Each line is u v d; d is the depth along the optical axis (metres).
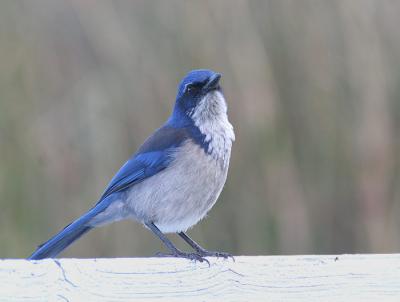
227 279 7.71
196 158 9.89
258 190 13.91
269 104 14.03
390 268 7.78
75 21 14.85
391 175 14.16
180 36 14.33
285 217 13.78
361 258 7.81
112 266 7.59
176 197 9.89
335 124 14.27
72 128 14.10
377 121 14.23
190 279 7.65
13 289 7.44
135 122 14.11
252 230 13.79
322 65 14.34
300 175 14.09
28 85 14.19
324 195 14.09
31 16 14.62
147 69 14.31
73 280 7.51
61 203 13.73
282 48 14.36
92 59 14.65
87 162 13.95
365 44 14.41
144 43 14.46
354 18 14.44
